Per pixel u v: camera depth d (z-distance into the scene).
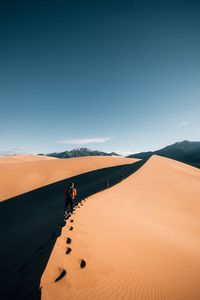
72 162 63.81
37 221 16.64
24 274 6.23
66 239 8.02
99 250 7.43
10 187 42.47
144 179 31.94
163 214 18.08
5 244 10.94
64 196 32.19
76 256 6.75
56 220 13.41
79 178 48.34
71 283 5.43
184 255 8.83
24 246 9.38
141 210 17.58
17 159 109.94
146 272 6.62
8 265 7.68
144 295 5.46
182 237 12.44
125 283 5.82
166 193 26.17
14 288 5.64
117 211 14.65
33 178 48.09
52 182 47.19
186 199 24.61
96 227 9.88
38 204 29.98
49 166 58.53
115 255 7.32
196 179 36.69
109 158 75.81
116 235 9.33
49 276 5.68
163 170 40.38
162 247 9.14
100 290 5.36
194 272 7.33
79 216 11.36
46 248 7.66
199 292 6.02
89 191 30.92
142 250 8.27
